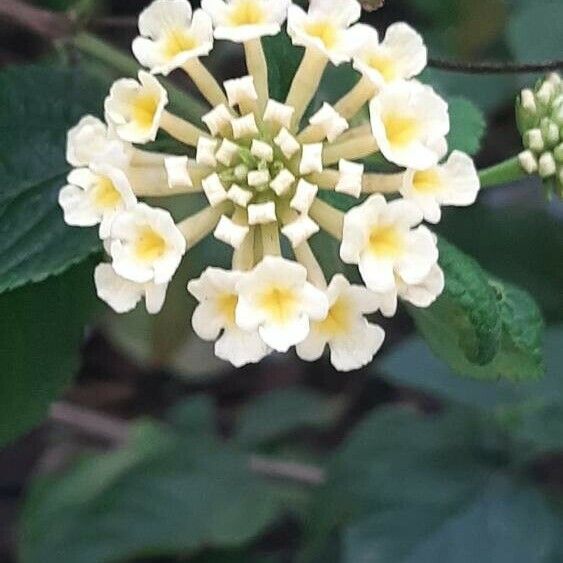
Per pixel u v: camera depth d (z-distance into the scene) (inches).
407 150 3.0
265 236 3.0
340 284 2.9
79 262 3.7
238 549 6.3
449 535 5.3
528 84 5.8
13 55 6.3
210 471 6.2
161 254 2.9
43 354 4.1
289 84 3.5
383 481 5.5
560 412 5.5
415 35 3.1
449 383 5.6
